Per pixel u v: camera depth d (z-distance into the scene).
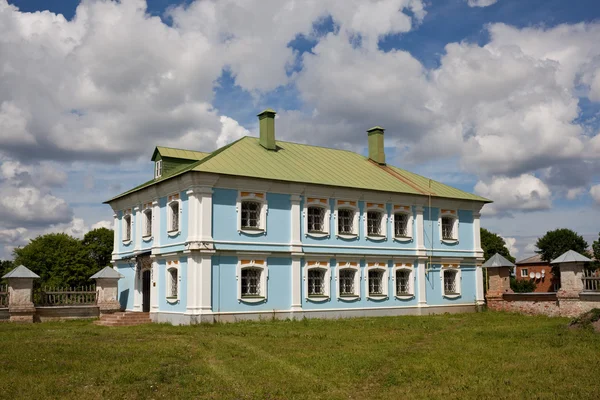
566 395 12.86
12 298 30.14
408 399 12.87
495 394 13.09
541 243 80.25
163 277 31.56
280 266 31.30
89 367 16.12
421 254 36.88
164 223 32.12
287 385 14.15
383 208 35.59
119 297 37.38
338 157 38.84
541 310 33.94
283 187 31.59
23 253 61.62
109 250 65.00
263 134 35.41
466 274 39.41
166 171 36.03
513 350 18.67
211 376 15.09
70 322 30.86
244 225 30.47
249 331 24.95
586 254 76.81
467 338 22.06
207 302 28.61
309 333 24.22
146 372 15.47
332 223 33.44
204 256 28.70
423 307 36.53
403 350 19.08
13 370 15.70
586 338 20.36
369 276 34.97
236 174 29.75
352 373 15.38
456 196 39.09
